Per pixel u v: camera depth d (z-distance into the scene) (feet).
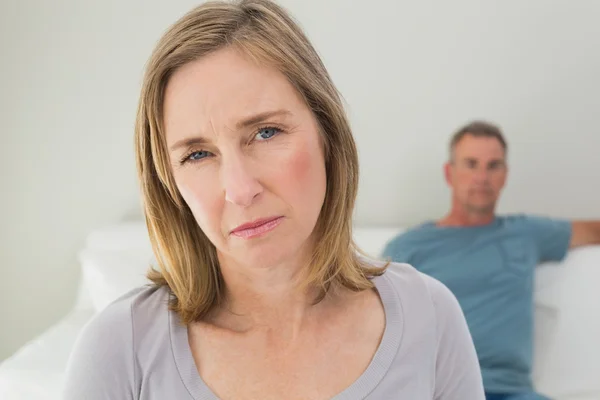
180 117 1.88
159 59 1.90
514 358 5.46
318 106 2.00
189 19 1.90
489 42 6.58
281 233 1.90
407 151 6.83
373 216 6.98
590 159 6.68
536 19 6.51
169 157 2.00
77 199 7.13
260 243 1.89
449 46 6.62
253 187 1.82
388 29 6.65
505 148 6.02
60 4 6.79
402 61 6.69
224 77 1.85
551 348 5.57
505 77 6.63
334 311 2.20
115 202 7.10
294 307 2.15
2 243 7.28
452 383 2.32
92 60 6.86
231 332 2.14
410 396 2.14
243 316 2.17
